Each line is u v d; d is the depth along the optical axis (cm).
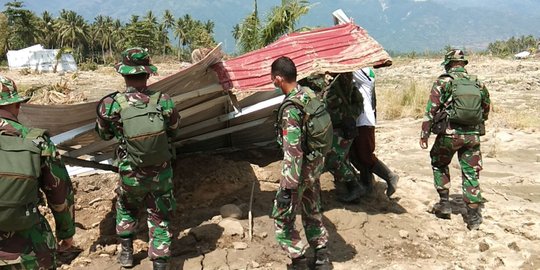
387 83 2458
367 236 511
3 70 5884
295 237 413
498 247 488
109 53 11031
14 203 283
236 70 510
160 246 408
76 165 511
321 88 539
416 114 1282
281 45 546
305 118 386
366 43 548
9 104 303
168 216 419
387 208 587
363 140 577
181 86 488
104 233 499
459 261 466
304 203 423
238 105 534
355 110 541
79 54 9706
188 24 10600
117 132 407
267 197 584
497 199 638
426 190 659
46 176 309
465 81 532
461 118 523
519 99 1738
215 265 442
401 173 743
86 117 472
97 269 435
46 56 6172
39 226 307
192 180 591
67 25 10325
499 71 3216
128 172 403
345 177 560
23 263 291
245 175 611
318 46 546
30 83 3453
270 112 635
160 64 6894
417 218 566
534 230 520
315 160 399
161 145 396
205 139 620
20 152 290
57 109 441
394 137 1024
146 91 412
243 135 690
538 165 813
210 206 561
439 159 561
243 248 470
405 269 443
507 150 917
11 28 8819
